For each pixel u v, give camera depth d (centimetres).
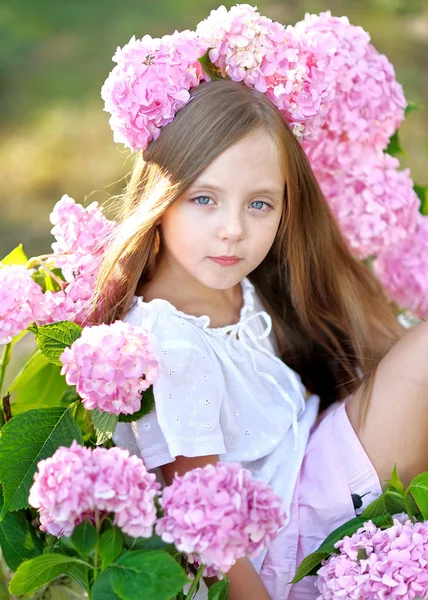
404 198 208
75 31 618
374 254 221
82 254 181
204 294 185
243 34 173
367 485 174
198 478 134
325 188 212
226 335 182
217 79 176
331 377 211
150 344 162
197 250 170
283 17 607
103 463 131
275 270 207
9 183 458
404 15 614
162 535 131
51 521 148
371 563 149
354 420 178
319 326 210
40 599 172
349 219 210
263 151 168
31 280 169
